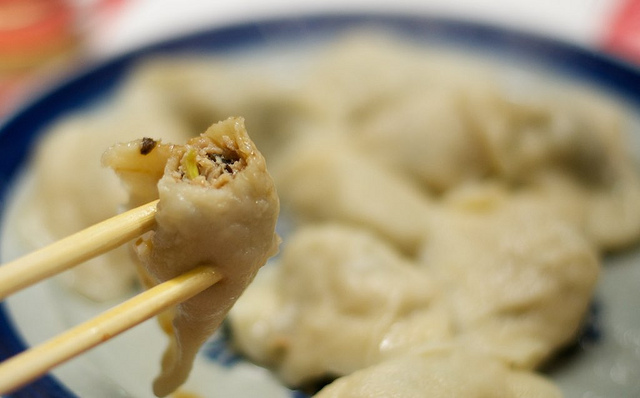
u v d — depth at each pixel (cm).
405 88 36
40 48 39
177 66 35
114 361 25
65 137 31
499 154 33
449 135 33
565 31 40
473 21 38
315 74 37
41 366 17
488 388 23
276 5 43
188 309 20
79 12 42
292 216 33
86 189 30
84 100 34
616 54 35
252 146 19
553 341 27
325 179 32
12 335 24
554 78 36
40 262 18
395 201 31
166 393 21
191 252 19
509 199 32
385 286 27
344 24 40
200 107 35
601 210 32
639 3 42
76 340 18
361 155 34
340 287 27
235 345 27
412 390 23
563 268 27
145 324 26
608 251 31
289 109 36
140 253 19
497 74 37
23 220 29
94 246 18
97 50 40
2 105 35
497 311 27
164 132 32
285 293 28
